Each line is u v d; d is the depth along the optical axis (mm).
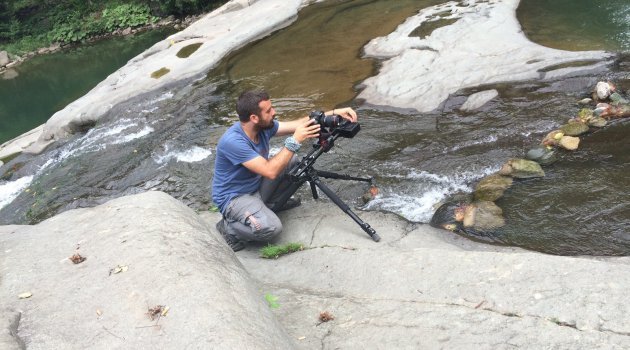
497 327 2311
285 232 3750
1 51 17406
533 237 3404
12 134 10688
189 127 6320
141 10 17359
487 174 4219
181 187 5168
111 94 7664
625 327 2172
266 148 3648
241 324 1953
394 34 7453
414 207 3965
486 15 7152
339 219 3834
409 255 2979
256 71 7449
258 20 9367
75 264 2396
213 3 16266
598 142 4312
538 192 3832
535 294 2438
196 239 2512
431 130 5031
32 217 5465
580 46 6066
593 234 3352
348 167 4680
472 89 5492
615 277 2418
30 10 19016
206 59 8062
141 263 2283
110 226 2648
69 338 1960
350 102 5938
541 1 7730
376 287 2809
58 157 6602
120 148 6344
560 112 4871
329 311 2629
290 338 2191
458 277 2684
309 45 7996
